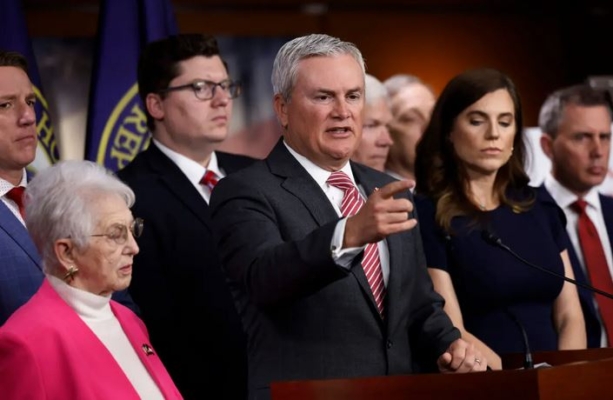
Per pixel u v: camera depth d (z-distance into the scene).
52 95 8.20
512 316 4.58
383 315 4.25
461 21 9.43
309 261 3.69
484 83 5.39
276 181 4.25
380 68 9.26
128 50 6.82
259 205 4.17
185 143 5.95
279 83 4.34
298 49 4.29
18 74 5.08
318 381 3.76
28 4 8.21
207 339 5.49
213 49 6.07
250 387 4.16
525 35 9.54
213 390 5.46
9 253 4.73
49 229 3.98
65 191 4.00
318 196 4.25
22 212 4.89
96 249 3.99
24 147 5.05
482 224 5.34
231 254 4.10
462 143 5.40
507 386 3.52
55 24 8.26
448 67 9.40
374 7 9.25
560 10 9.59
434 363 4.36
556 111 6.55
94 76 6.78
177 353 5.45
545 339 5.27
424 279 4.51
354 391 3.72
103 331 4.06
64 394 3.84
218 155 6.25
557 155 6.52
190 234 5.61
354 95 4.29
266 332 4.14
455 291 5.31
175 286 5.52
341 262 3.69
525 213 5.44
